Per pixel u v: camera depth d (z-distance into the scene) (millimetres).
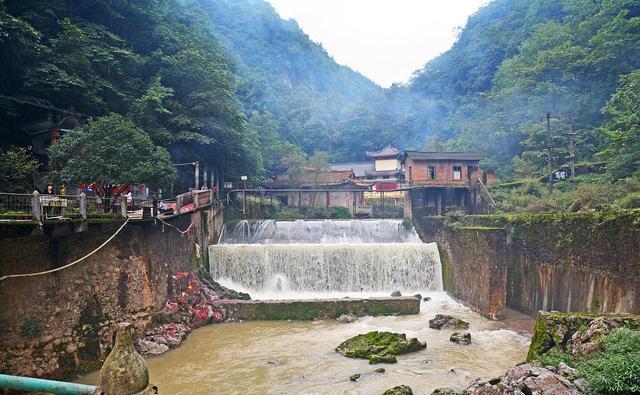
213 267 27141
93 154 19203
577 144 40438
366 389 14023
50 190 20625
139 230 18406
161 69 35031
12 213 13055
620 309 16578
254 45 119562
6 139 26375
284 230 37688
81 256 15039
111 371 4395
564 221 20453
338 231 37844
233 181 44375
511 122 50375
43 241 13453
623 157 28016
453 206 38781
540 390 9695
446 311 24109
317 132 89188
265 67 114688
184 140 33938
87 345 14898
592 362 10281
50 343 13555
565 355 11797
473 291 24297
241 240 36625
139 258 18219
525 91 50344
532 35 61625
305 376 15219
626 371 9289
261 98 86188
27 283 12922
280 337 19641
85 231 15109
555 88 45094
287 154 60844
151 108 32188
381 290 27719
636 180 25234
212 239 31656
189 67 35406
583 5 51750
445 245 28781
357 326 21281
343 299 23188
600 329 11836
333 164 76312
